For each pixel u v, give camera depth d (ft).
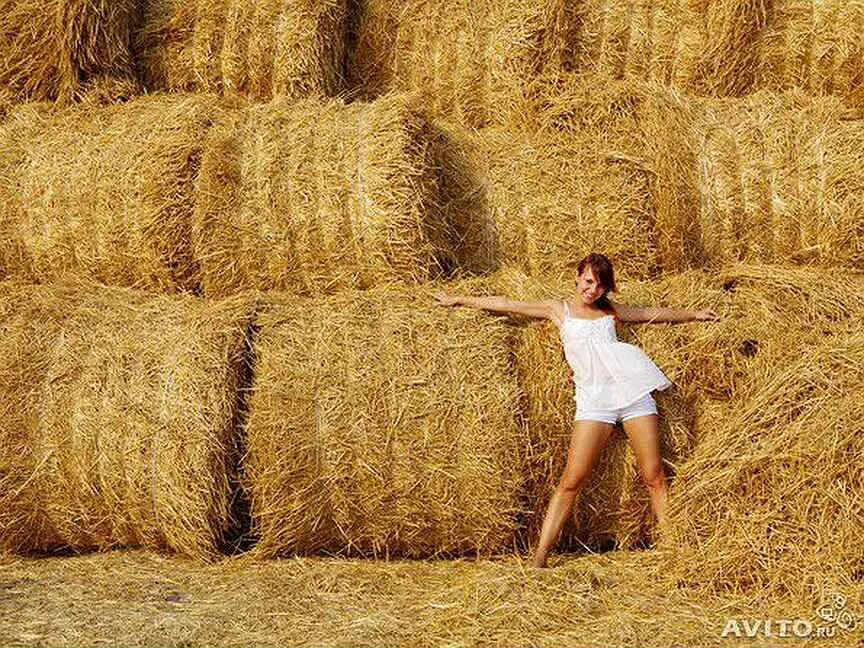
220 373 18.65
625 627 15.99
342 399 18.47
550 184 21.31
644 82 21.88
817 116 21.49
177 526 18.66
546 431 18.98
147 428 18.57
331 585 17.85
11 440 18.89
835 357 17.80
